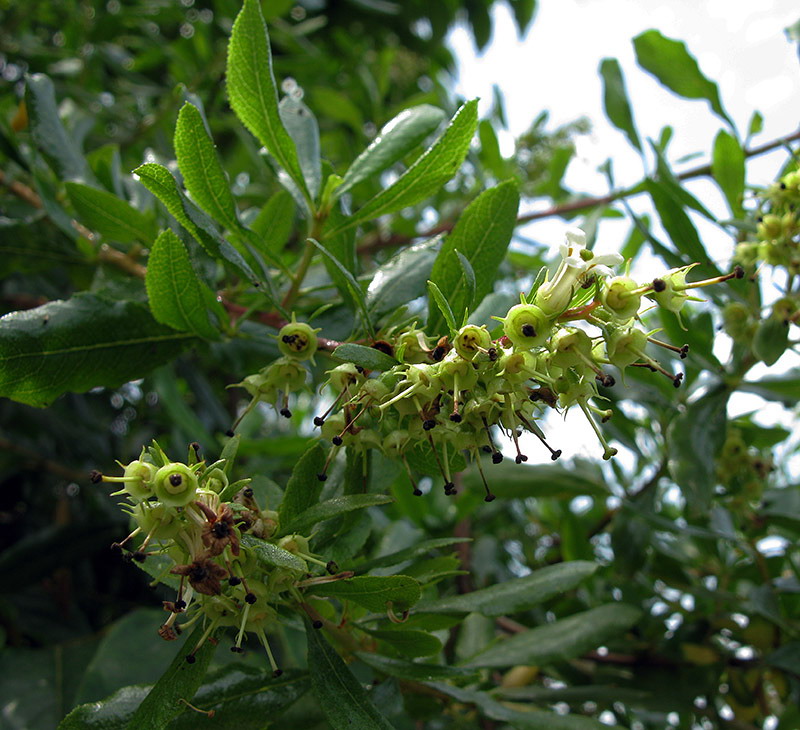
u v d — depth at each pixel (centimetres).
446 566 12
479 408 10
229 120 31
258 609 10
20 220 19
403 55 37
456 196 30
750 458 18
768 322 15
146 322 14
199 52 31
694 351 17
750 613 18
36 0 31
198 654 10
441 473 10
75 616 24
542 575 13
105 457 27
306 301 18
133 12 32
